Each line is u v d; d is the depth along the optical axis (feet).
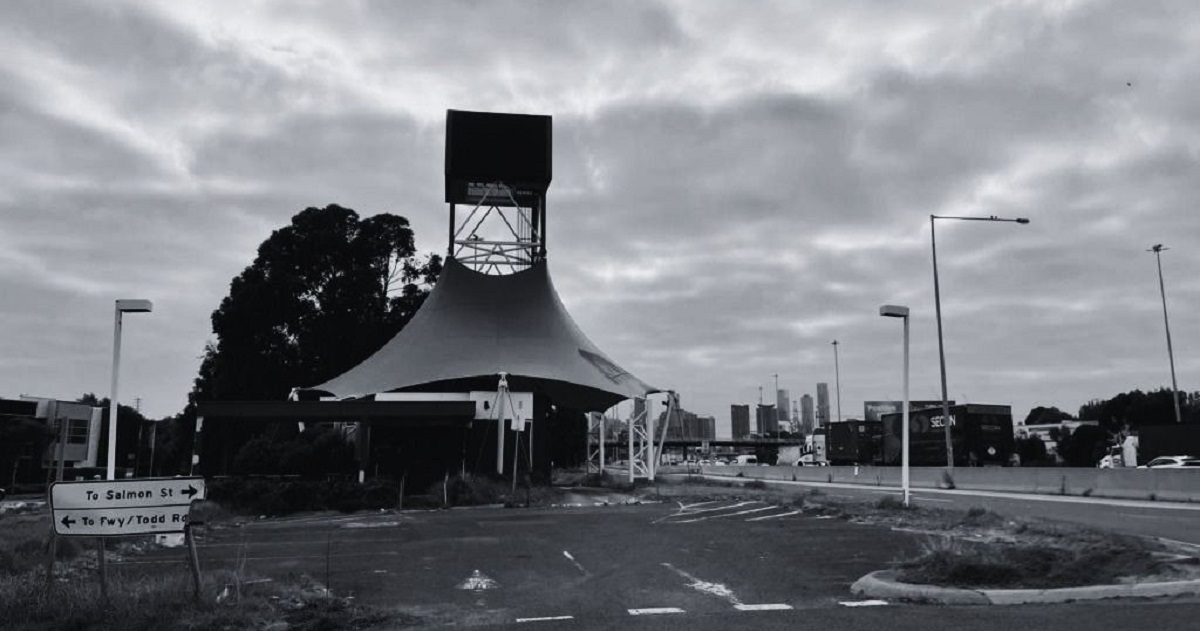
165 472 218.59
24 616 27.09
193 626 26.45
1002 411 147.43
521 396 112.47
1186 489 82.02
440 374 128.06
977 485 113.91
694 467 265.54
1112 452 198.59
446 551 47.73
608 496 99.66
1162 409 260.83
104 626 26.37
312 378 190.29
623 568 40.37
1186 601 29.19
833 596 32.12
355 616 28.71
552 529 59.62
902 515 62.08
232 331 180.04
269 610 29.01
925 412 154.92
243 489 82.84
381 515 76.23
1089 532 45.01
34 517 72.43
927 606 29.66
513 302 143.02
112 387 50.62
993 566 32.60
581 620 28.22
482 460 110.11
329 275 194.18
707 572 38.55
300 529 62.85
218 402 97.09
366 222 198.59
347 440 111.14
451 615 29.43
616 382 139.95
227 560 44.52
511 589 34.88
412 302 200.03
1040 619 26.68
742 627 26.48
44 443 169.17
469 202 154.20
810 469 169.48
